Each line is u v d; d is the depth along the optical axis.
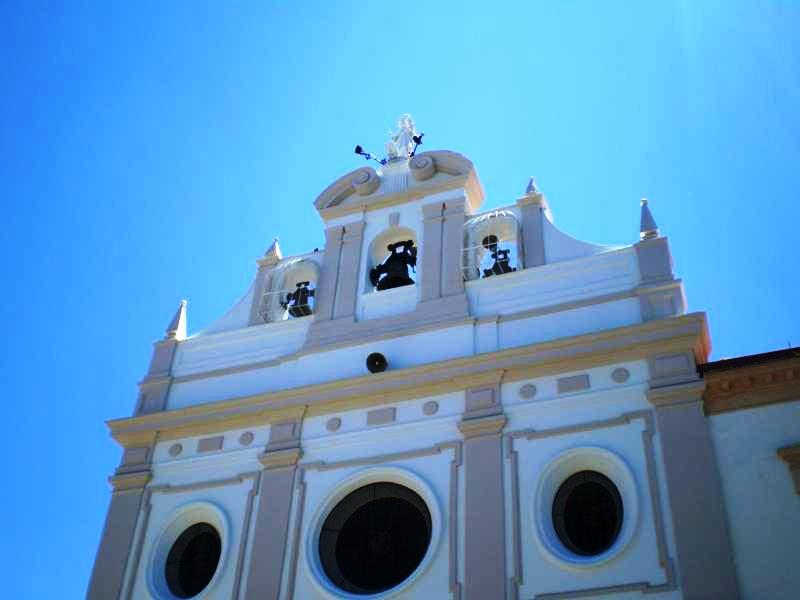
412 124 28.06
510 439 19.62
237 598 19.64
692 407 18.48
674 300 20.30
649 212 22.09
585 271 21.67
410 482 19.95
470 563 18.27
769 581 16.20
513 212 23.67
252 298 25.30
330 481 20.66
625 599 16.83
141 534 21.52
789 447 17.27
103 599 20.66
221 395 23.31
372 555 19.69
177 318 25.61
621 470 18.27
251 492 21.14
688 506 17.34
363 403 21.48
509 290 22.14
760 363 18.45
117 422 23.42
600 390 19.52
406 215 24.78
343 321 23.20
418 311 22.56
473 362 20.83
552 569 17.66
